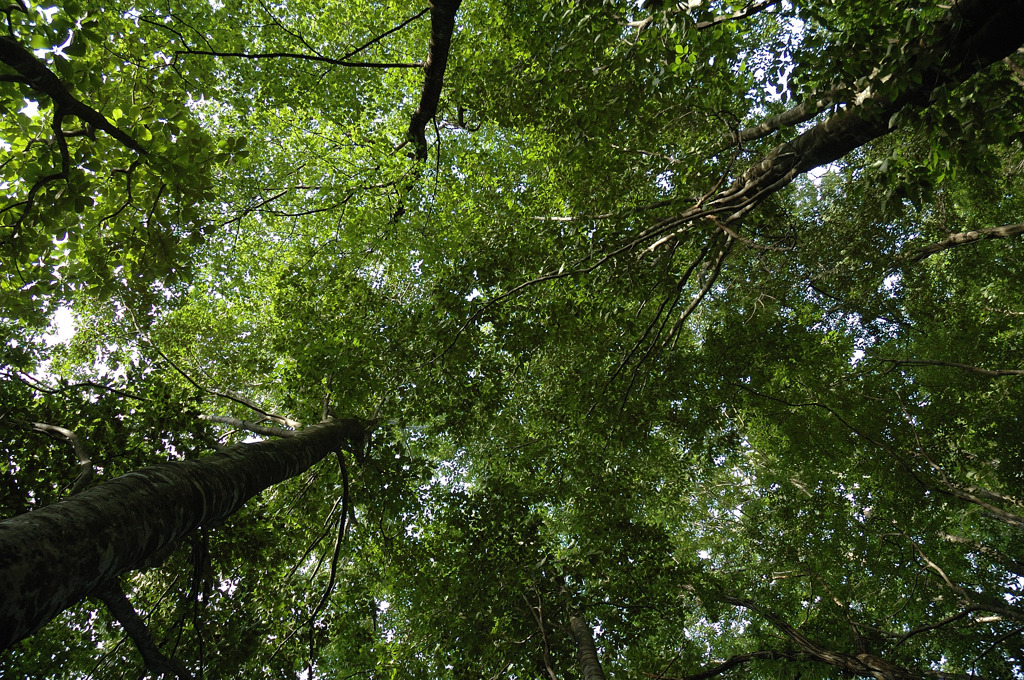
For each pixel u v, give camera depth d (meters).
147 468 3.29
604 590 8.80
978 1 3.94
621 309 8.66
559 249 8.25
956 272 12.90
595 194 8.97
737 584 13.09
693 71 6.31
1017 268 12.38
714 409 10.52
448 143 11.34
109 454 6.63
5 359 6.97
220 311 12.43
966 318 12.23
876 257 9.75
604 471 10.43
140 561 2.86
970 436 11.76
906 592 12.20
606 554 9.30
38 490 6.21
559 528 13.72
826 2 4.79
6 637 1.92
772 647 11.61
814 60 4.68
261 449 4.94
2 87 4.44
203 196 5.36
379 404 10.32
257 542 7.92
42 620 2.12
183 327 11.76
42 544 2.19
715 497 17.70
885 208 5.00
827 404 11.62
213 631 7.62
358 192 9.62
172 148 5.05
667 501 12.72
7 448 6.16
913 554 12.09
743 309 12.93
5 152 4.93
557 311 9.13
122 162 5.44
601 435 9.96
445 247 10.05
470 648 8.30
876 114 4.77
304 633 8.72
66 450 6.39
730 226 6.99
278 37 10.24
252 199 11.21
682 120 7.97
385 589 10.60
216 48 8.42
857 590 12.02
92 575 2.39
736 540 14.88
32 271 5.49
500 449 12.29
